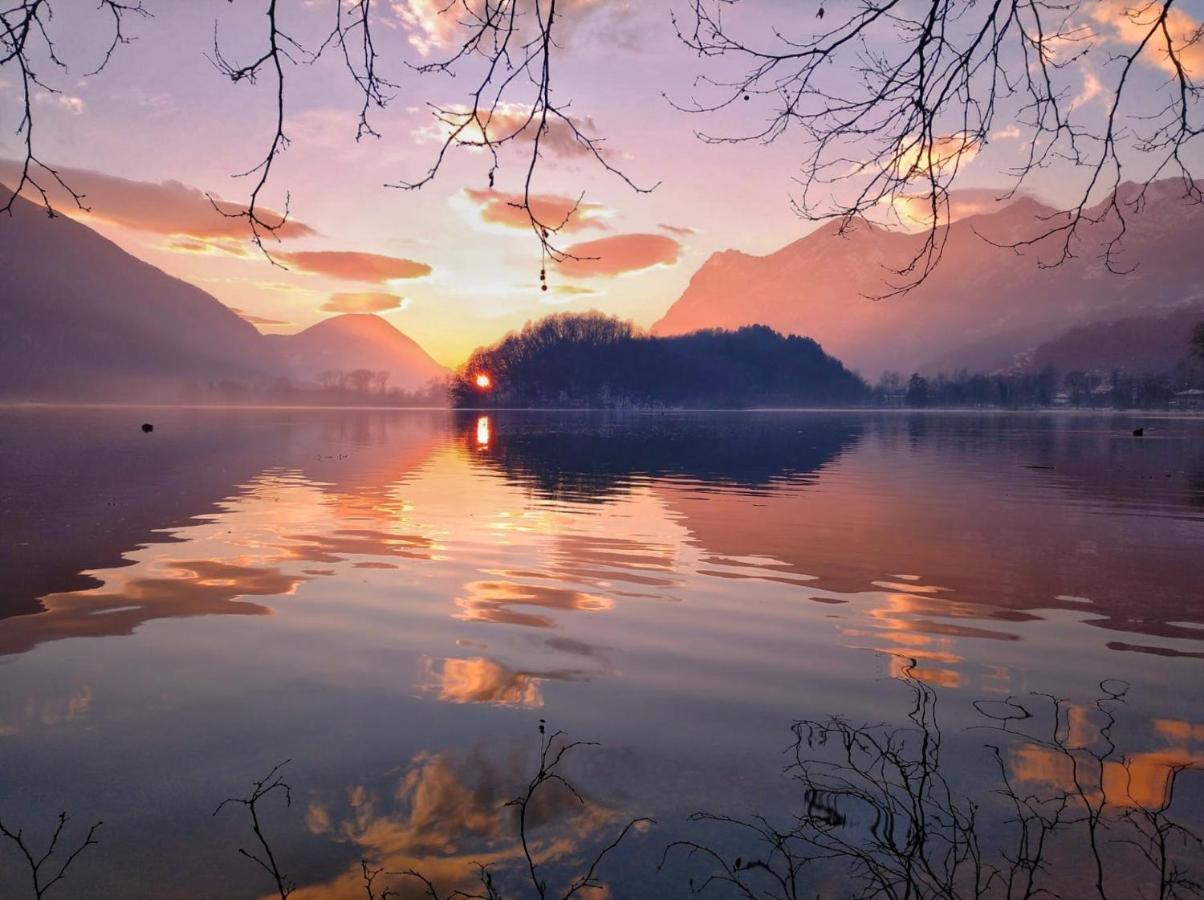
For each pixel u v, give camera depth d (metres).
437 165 2.59
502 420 98.44
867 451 40.50
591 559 12.30
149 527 14.97
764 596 10.00
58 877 4.14
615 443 48.09
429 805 4.84
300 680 6.95
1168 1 2.59
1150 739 5.71
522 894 3.96
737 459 34.66
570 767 5.31
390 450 38.44
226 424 71.56
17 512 16.69
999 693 6.64
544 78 2.58
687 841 4.41
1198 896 3.80
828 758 5.41
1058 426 82.38
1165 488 22.64
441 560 12.14
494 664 7.37
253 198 2.54
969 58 2.78
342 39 2.51
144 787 5.08
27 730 5.92
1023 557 12.59
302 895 3.99
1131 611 9.37
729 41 2.76
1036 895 3.83
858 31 2.75
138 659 7.48
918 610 9.36
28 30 2.29
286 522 15.69
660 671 7.18
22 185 2.38
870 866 3.78
